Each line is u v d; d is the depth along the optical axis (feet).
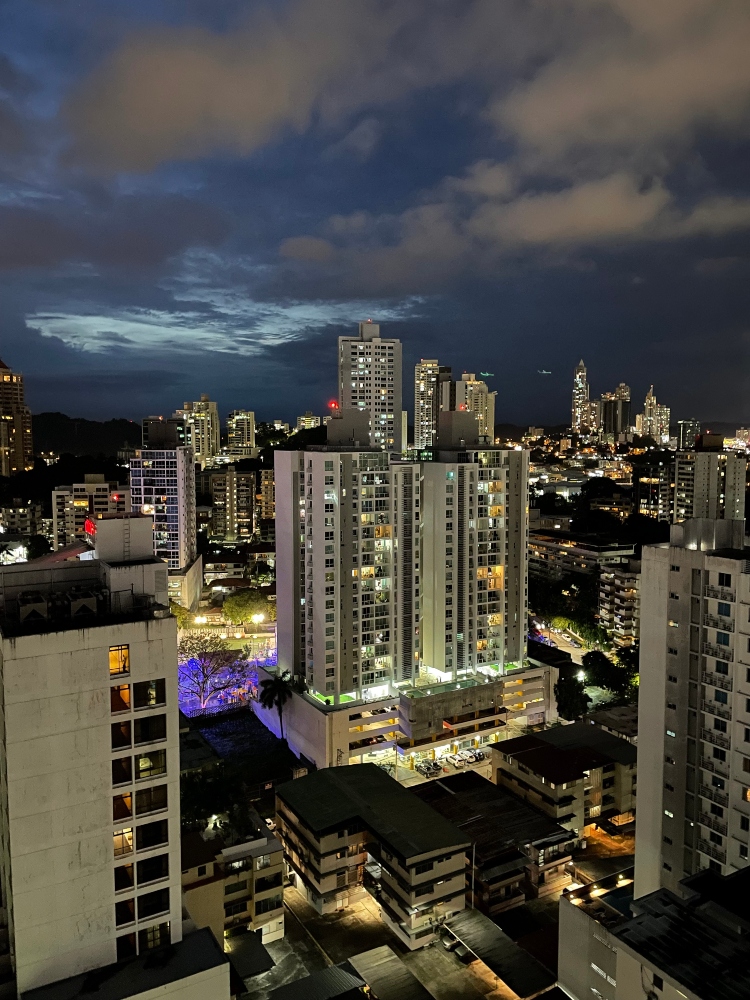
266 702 397.80
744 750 198.39
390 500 400.47
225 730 423.23
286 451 404.16
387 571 401.90
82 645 142.61
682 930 163.53
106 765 146.51
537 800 318.04
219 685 481.87
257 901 246.68
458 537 426.51
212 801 252.62
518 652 449.48
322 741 369.71
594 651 498.28
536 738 354.54
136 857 151.23
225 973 149.28
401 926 251.39
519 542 445.78
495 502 435.53
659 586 221.46
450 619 426.10
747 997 143.95
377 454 395.34
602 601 587.27
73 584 172.45
